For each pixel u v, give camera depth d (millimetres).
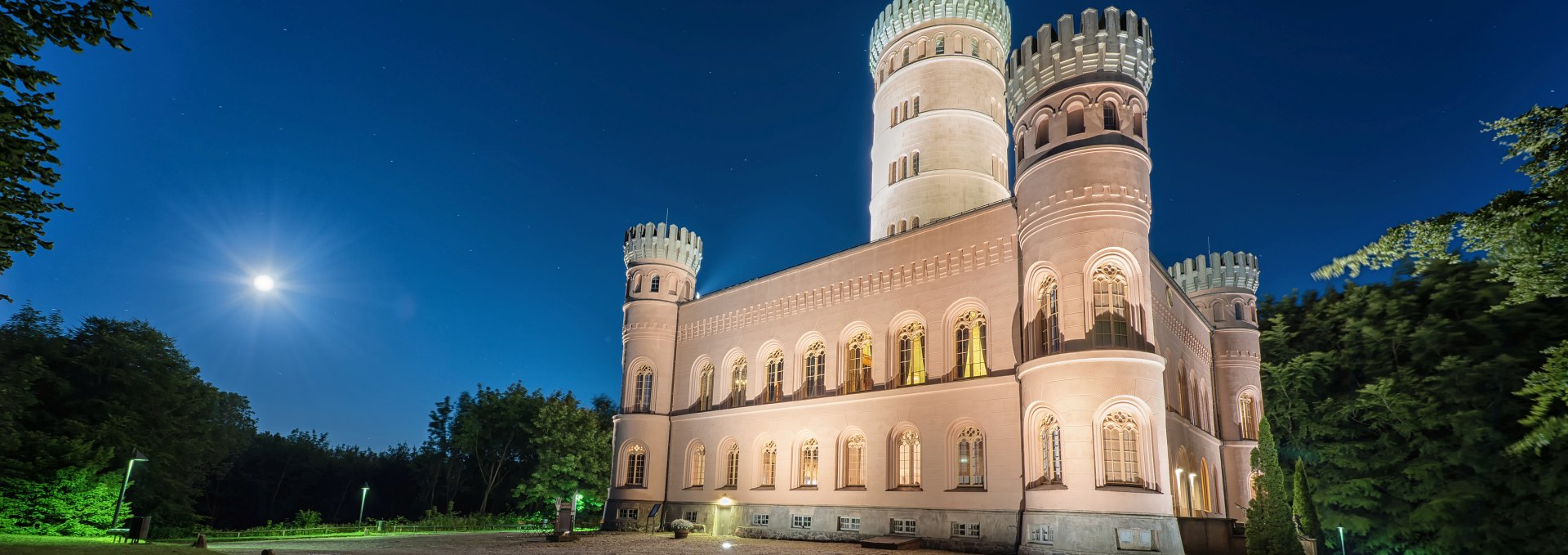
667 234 59719
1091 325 33406
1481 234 10578
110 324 53531
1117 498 30875
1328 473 50719
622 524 53219
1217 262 56188
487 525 64188
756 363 50156
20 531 37656
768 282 51000
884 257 44562
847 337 45562
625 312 59406
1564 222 10016
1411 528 46062
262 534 50000
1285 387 55531
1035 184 36719
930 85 56969
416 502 94438
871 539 39312
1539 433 10836
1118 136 35188
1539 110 10711
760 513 46281
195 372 59938
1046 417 34062
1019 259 38250
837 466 43250
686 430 53562
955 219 41562
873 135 61688
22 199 16078
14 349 48250
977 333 39719
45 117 15914
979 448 37719
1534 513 41406
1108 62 36406
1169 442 38875
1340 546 49719
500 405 81438
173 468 55219
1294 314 65562
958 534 37031
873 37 63562
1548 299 47000
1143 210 34656
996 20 59438
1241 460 51281
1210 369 53062
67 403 48688
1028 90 39031
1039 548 32594
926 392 40000
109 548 27469
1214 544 32969
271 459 93375
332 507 97750
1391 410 47875
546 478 70625
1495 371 44531
